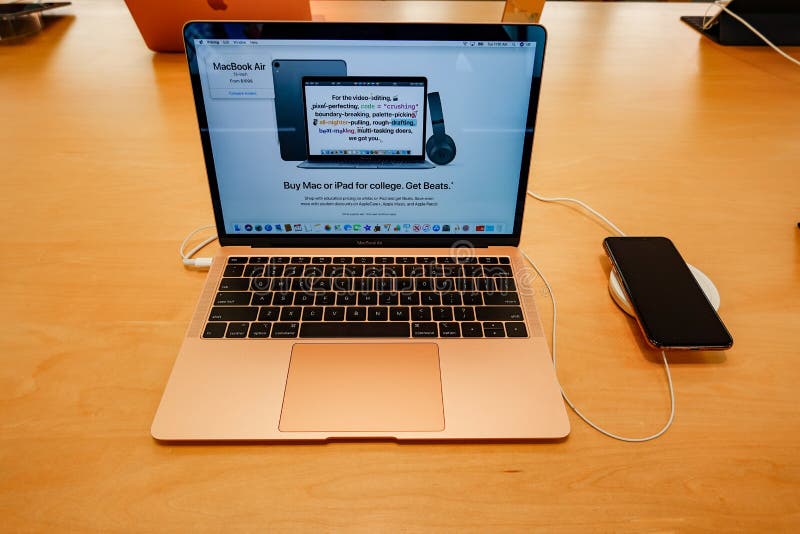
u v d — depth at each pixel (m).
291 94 0.57
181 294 0.61
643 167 0.85
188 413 0.47
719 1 1.25
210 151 0.59
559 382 0.52
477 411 0.48
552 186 0.80
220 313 0.56
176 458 0.45
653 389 0.51
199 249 0.68
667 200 0.77
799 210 0.75
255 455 0.46
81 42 1.26
